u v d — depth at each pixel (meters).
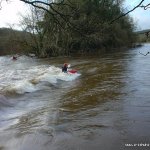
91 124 11.05
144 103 13.83
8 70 33.53
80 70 29.39
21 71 31.39
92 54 52.19
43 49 53.19
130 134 9.73
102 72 26.81
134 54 47.03
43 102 15.95
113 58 41.09
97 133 9.99
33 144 9.39
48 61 43.38
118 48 67.75
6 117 13.12
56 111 13.52
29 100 16.73
